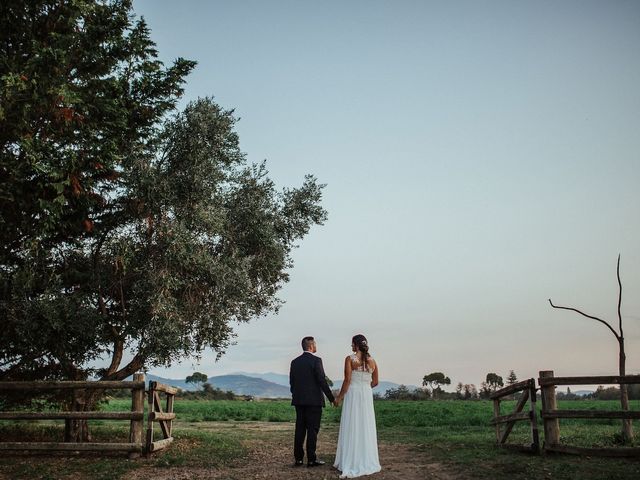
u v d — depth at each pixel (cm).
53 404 1549
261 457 1184
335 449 1398
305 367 1055
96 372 1470
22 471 993
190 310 1470
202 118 1460
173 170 1465
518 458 1025
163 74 1420
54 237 1341
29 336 1233
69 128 1212
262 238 1570
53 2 1245
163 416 1253
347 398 993
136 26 1369
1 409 1470
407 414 2780
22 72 1109
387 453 1229
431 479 888
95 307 1402
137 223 1409
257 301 1683
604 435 1344
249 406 4141
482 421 2152
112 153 1236
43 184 1158
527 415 1099
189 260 1372
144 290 1362
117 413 1163
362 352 1003
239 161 1625
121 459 1124
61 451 1189
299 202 1709
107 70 1343
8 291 1258
